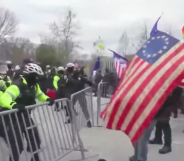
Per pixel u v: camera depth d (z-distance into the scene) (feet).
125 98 11.58
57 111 14.53
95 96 26.96
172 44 12.03
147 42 12.84
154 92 11.30
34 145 12.59
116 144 17.81
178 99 12.81
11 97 11.79
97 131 21.22
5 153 14.57
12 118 12.08
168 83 11.30
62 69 26.68
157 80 11.44
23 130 12.29
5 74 22.36
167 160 14.80
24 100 12.48
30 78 12.83
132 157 14.12
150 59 12.04
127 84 11.98
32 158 12.32
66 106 15.21
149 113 11.20
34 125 12.61
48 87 33.78
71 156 15.39
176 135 19.98
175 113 25.53
